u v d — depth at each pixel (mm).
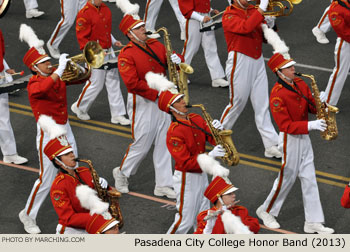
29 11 27359
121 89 22219
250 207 16094
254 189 16812
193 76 23047
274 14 17312
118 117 20094
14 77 22734
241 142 19062
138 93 15617
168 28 26391
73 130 19766
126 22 15586
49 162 14805
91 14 19047
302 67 23328
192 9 20859
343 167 17766
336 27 19188
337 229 15242
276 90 14625
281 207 16125
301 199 16438
